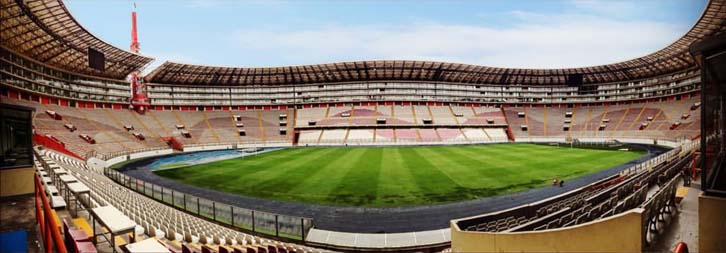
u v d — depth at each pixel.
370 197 20.03
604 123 67.06
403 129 68.88
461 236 8.73
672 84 64.88
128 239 9.45
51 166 18.92
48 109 45.94
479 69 72.75
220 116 70.62
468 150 46.69
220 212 16.55
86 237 7.52
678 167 17.69
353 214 17.02
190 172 31.36
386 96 77.56
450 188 21.95
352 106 76.88
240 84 75.44
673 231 8.68
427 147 52.97
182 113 68.38
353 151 47.66
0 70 38.06
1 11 31.45
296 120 72.31
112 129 51.41
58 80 49.56
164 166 36.31
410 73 75.19
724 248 6.75
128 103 61.62
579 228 6.70
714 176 7.04
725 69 6.88
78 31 40.84
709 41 6.85
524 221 11.01
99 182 20.42
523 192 20.80
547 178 25.03
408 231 14.71
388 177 26.02
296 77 75.00
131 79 63.12
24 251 8.52
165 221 12.20
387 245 13.05
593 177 25.31
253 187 23.44
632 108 68.38
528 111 77.38
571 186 22.28
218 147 59.03
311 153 45.56
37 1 32.59
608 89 74.00
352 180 25.03
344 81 78.12
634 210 6.38
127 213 12.14
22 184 12.65
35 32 38.34
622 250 6.42
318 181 24.89
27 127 12.89
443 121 72.19
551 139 66.38
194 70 66.12
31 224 9.84
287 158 40.00
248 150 53.03
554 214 10.33
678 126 55.66
